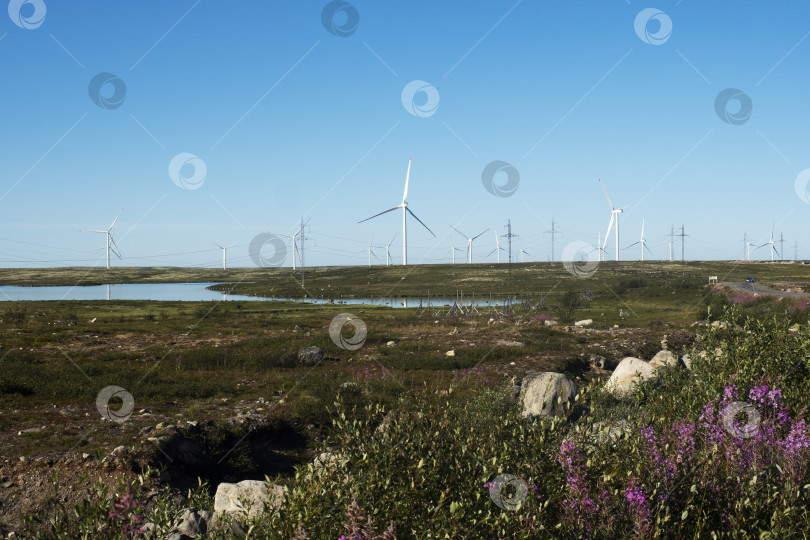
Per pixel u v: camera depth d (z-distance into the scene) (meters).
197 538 5.55
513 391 18.86
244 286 153.00
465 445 5.57
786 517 4.37
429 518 4.54
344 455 5.22
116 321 50.44
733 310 9.94
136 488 5.20
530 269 167.38
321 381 22.67
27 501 11.05
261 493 9.66
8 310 54.69
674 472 5.22
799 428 5.46
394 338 38.53
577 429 5.67
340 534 4.36
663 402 8.00
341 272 185.62
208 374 25.75
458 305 62.19
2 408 18.19
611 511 4.64
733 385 6.88
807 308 40.03
